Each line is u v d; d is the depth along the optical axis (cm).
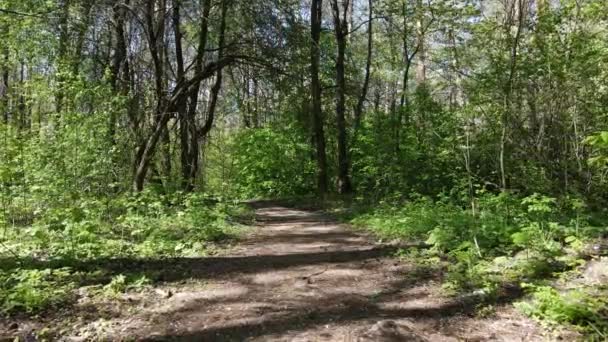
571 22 1152
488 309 551
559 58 1098
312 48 1998
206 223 1170
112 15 1659
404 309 576
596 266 632
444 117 1502
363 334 486
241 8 1706
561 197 1038
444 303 588
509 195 1024
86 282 665
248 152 2878
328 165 2677
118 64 1759
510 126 1153
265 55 1748
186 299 622
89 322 527
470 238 841
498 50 1230
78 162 1151
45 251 821
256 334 510
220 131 3472
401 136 1872
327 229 1285
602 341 454
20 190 1082
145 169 1567
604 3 1101
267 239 1116
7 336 473
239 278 732
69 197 1102
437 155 1561
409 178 1686
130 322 535
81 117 1200
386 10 2298
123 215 1133
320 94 2252
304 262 845
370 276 730
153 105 1703
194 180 1933
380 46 3023
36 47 1538
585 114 1112
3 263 706
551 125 1138
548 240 766
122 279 650
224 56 1811
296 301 618
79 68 1645
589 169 1058
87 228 870
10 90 1598
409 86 2862
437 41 2256
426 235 984
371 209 1493
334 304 604
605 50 1060
